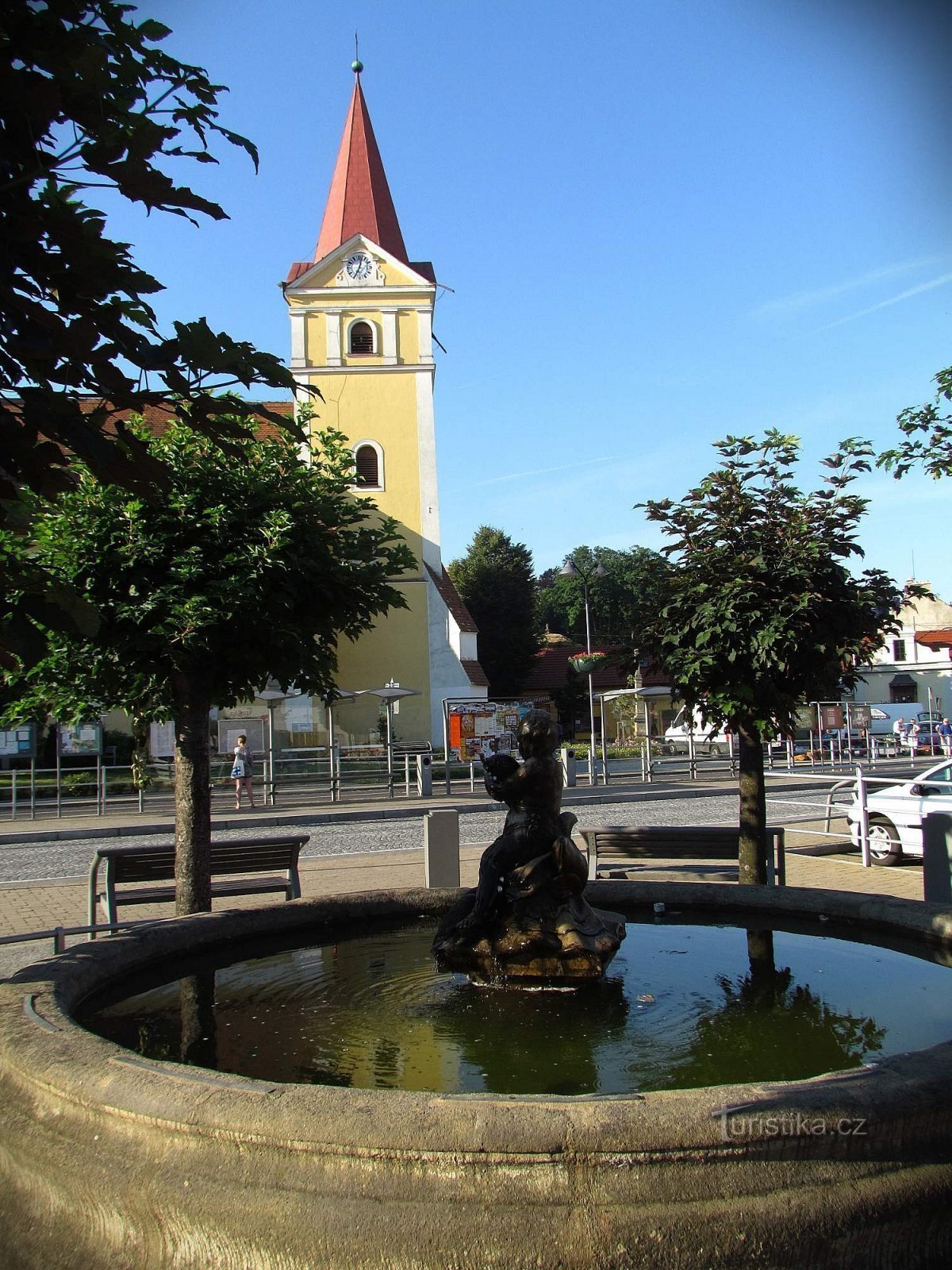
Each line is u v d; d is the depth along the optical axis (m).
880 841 12.91
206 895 8.08
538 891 5.30
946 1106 2.99
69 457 2.85
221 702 8.34
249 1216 2.80
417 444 40.56
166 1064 3.26
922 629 58.06
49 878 14.48
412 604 39.69
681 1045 4.36
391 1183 2.73
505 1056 4.25
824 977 5.29
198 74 2.87
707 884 6.66
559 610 73.88
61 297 2.71
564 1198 2.69
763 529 8.50
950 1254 2.96
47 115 2.54
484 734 27.47
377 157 42.19
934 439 9.52
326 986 5.32
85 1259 3.03
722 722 8.87
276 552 7.30
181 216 2.79
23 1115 3.29
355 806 23.56
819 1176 2.81
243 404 2.89
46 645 2.70
